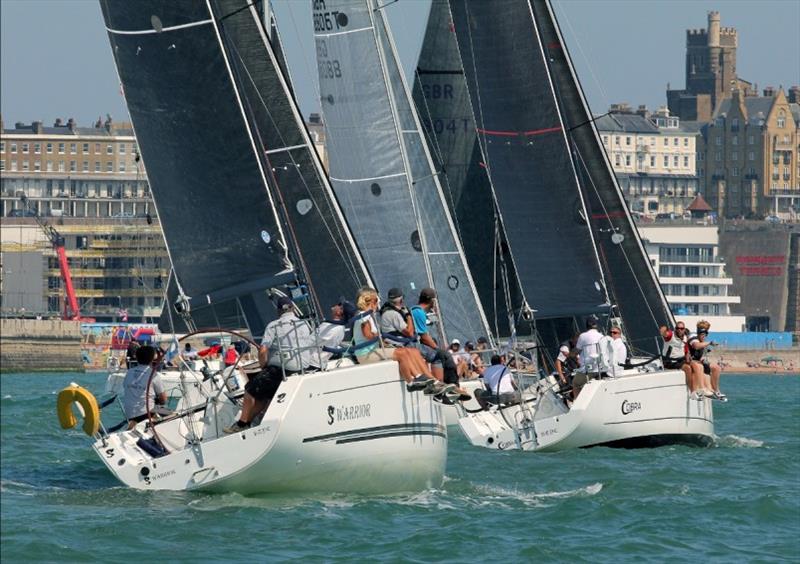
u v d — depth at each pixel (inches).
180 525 2536.9
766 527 2701.8
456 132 5349.4
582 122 5019.7
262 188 3294.8
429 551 2389.3
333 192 3816.4
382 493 2817.4
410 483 2842.0
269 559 2308.1
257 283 3289.9
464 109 5364.2
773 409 6604.3
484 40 4761.3
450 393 2800.2
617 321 4382.4
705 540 2568.9
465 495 2950.3
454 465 3553.2
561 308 4665.4
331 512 2645.2
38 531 2487.7
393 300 2876.5
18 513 2689.5
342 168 4653.1
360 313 2792.8
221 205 3309.5
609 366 3922.2
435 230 5032.0
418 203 5024.6
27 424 5300.2
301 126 3804.1
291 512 2640.3
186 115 3319.4
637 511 2815.0
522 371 4382.4
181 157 3326.8
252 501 2731.3
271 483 2711.6
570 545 2475.4
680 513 2805.1
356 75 4613.7
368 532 2509.8
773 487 3230.8
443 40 5378.9
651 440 3949.3
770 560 2396.7
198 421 2891.2
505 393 3991.1
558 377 4227.4
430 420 2839.6
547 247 4694.9
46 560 2298.2
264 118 3786.9
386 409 2746.1
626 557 2405.3
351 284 3816.4
